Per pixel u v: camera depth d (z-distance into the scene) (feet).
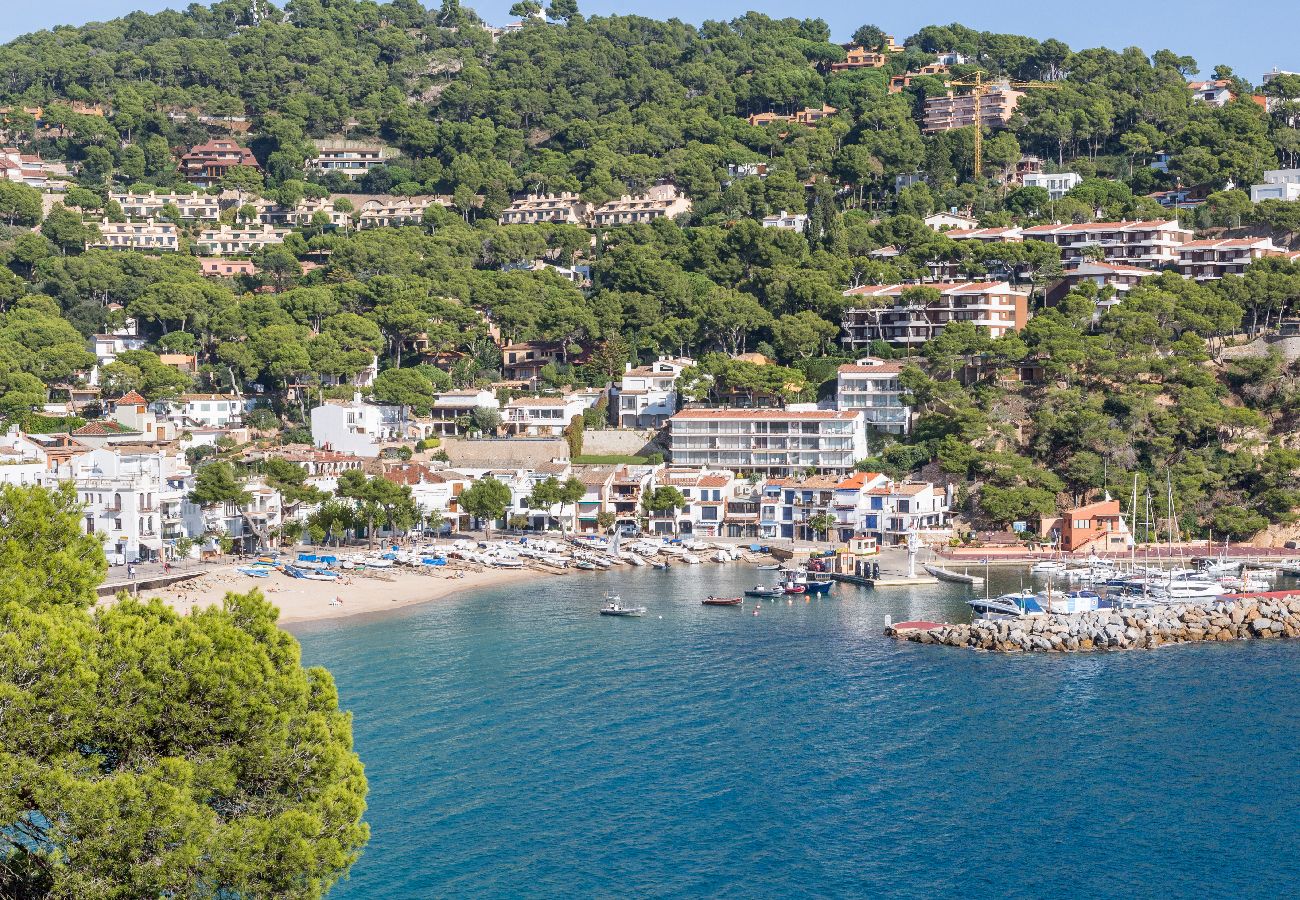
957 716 449.89
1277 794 379.35
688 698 467.11
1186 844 347.36
